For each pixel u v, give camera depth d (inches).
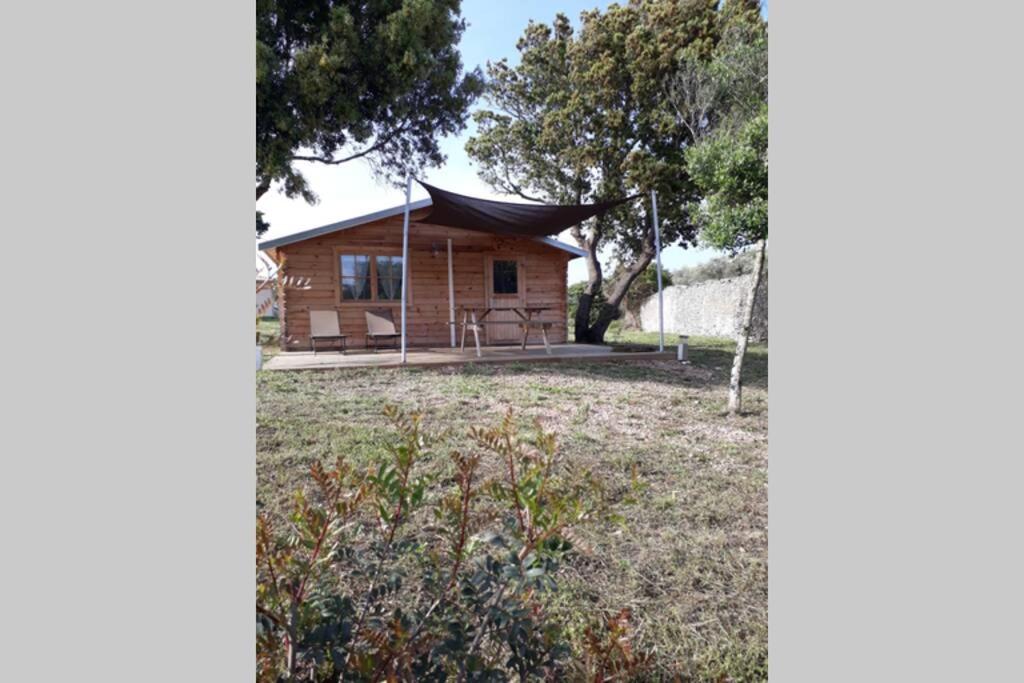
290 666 40.3
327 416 183.9
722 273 867.4
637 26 495.5
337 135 474.6
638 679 65.9
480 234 438.6
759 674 68.2
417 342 423.5
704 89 324.2
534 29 582.6
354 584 65.5
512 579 44.6
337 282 400.2
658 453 156.6
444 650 46.8
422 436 53.5
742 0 433.1
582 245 596.4
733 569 92.5
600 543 99.0
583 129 546.0
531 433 170.4
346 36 390.6
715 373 325.7
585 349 417.4
